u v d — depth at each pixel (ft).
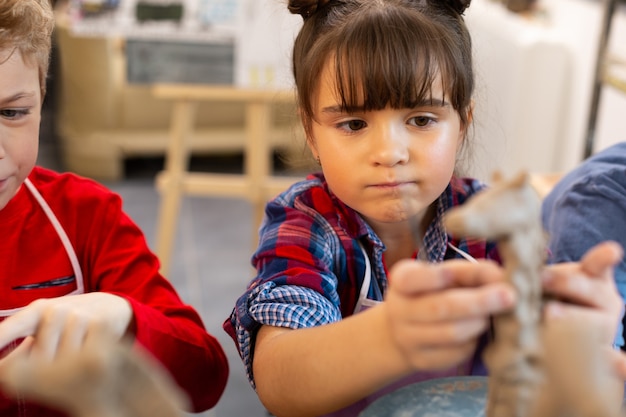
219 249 7.95
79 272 2.65
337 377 1.83
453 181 2.77
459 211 1.33
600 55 5.80
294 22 4.36
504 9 9.32
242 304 2.40
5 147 2.21
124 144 9.77
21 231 2.60
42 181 2.74
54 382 1.17
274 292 2.33
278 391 2.06
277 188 6.11
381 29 2.30
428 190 2.33
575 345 1.32
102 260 2.67
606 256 1.51
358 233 2.60
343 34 2.31
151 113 9.82
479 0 8.73
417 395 1.91
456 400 1.89
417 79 2.26
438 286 1.47
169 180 6.12
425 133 2.32
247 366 2.38
